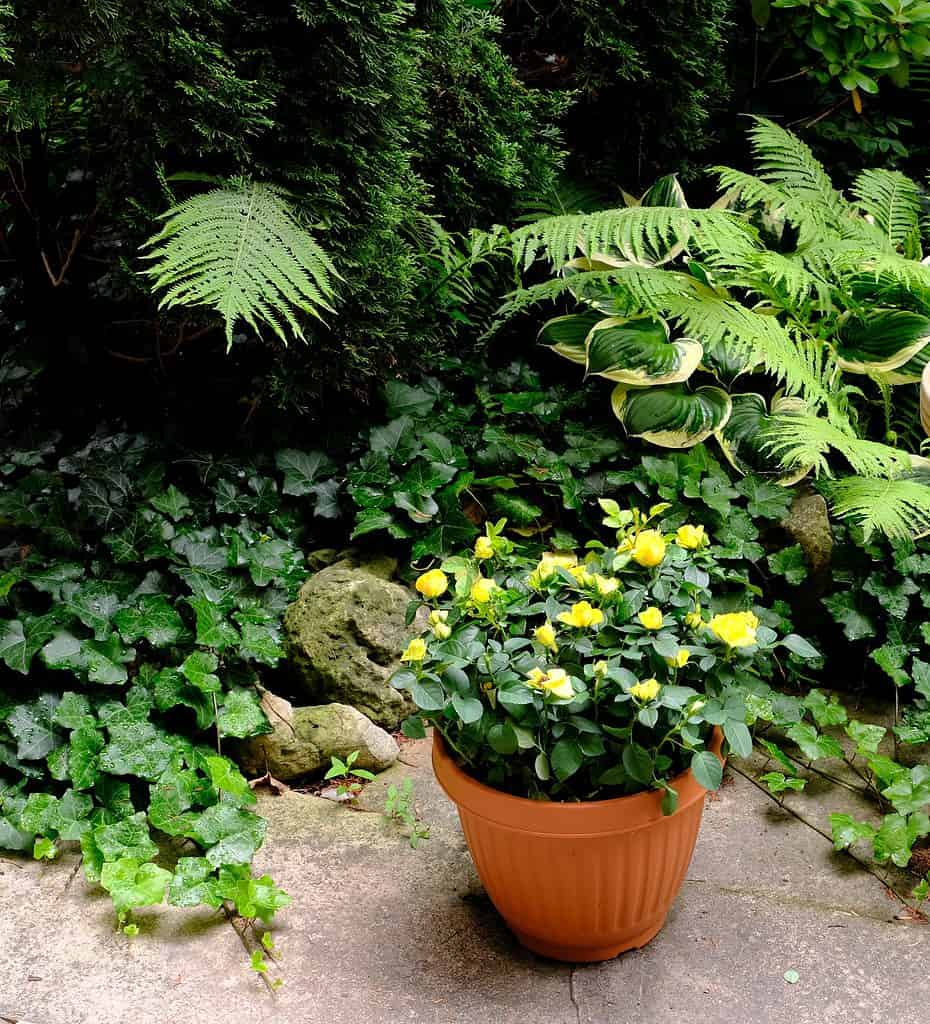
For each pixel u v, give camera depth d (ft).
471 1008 5.60
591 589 5.65
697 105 10.85
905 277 8.61
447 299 9.50
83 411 9.73
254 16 7.35
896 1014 5.45
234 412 9.41
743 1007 5.54
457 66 9.21
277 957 5.96
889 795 6.69
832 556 8.40
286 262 7.00
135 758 6.88
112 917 6.26
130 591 7.86
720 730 5.62
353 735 7.47
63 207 9.16
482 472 9.04
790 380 7.96
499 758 5.39
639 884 5.53
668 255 9.64
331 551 8.74
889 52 11.62
